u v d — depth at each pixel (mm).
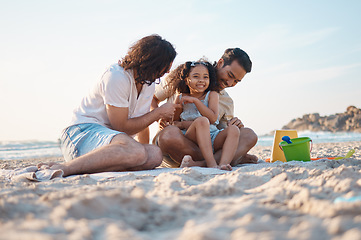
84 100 3416
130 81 3248
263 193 1761
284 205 1508
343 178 1934
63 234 1017
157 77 3285
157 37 3242
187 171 2584
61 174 2684
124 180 2453
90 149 3104
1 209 1316
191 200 1536
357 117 39594
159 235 1141
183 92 3918
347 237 979
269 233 1016
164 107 3412
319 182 1880
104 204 1327
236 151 3570
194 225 1165
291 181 1979
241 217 1265
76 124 3283
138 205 1377
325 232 1067
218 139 3539
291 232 1055
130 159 2953
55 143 18828
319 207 1342
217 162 3502
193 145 3518
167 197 1716
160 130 3799
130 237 999
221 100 4180
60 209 1256
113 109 3180
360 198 1439
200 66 3738
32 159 10266
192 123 3422
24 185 2295
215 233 1018
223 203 1489
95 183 2383
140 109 3443
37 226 1074
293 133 4309
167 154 3611
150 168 3197
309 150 3814
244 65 3918
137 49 3168
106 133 3082
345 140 15648
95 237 1022
